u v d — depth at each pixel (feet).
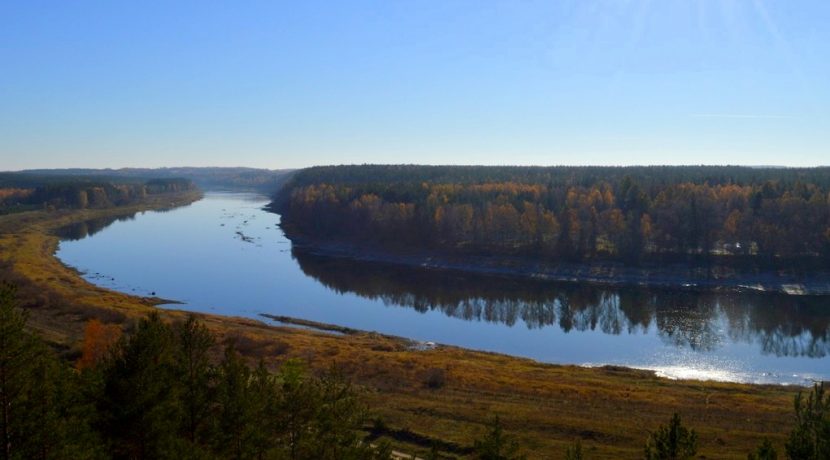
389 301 289.12
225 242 469.16
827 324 242.99
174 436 67.15
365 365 163.43
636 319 253.65
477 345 219.61
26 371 59.21
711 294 296.10
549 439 109.50
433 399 132.98
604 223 371.97
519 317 260.01
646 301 285.02
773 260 330.13
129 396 67.87
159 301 273.75
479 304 283.59
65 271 330.54
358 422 78.79
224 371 77.51
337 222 479.00
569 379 159.53
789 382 175.32
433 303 285.84
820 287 299.58
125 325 193.36
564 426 115.03
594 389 147.02
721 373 184.75
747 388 156.87
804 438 65.67
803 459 64.39
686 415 125.80
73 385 69.51
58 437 59.16
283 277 342.23
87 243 457.68
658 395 143.33
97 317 200.54
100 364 78.54
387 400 130.62
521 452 101.09
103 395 68.95
